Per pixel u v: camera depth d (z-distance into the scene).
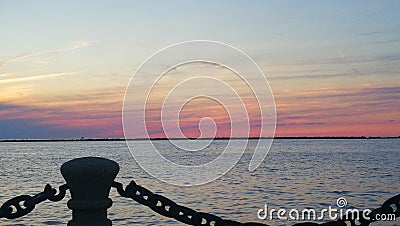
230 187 30.02
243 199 24.22
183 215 3.00
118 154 95.31
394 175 38.56
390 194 26.08
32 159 78.06
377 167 48.88
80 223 2.66
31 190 31.38
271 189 29.05
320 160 64.25
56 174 43.53
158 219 17.39
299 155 81.50
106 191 2.73
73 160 2.70
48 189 2.98
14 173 45.41
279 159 67.19
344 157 72.81
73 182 2.65
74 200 2.68
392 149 112.69
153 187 29.77
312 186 31.03
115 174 2.73
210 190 28.09
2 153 110.19
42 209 18.64
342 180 35.09
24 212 2.93
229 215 19.17
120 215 18.16
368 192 27.23
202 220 3.02
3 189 32.03
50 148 154.50
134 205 19.88
